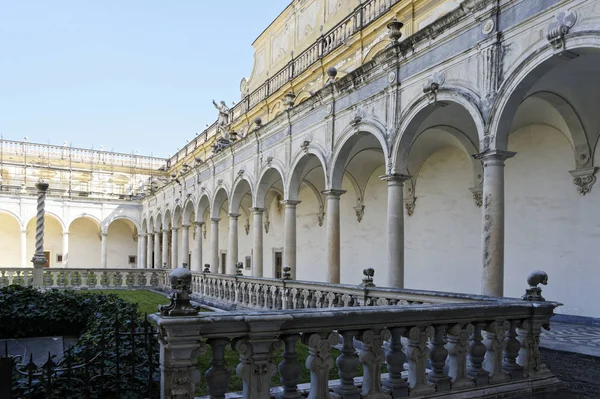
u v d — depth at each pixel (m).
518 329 5.65
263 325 3.85
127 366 5.39
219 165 26.80
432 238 17.53
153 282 28.33
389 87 13.19
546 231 13.39
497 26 9.98
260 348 3.87
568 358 7.70
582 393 5.64
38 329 10.58
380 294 10.18
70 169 46.38
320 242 24.98
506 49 9.74
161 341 3.75
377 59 13.60
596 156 12.14
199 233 29.98
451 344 5.01
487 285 9.74
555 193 13.19
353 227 22.31
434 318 4.82
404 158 12.85
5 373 4.14
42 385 4.83
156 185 46.50
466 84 10.70
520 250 14.12
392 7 17.97
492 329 5.27
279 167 19.66
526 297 5.88
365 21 20.17
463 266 16.14
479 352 5.16
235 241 24.31
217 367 3.80
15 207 39.22
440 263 17.09
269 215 30.97
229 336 3.80
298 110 18.23
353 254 22.19
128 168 49.09
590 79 10.60
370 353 4.45
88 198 43.44
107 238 48.25
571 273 12.62
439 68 11.52
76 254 46.31
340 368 4.36
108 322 7.84
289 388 4.05
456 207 16.56
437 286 17.14
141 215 45.97
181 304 3.70
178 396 3.58
